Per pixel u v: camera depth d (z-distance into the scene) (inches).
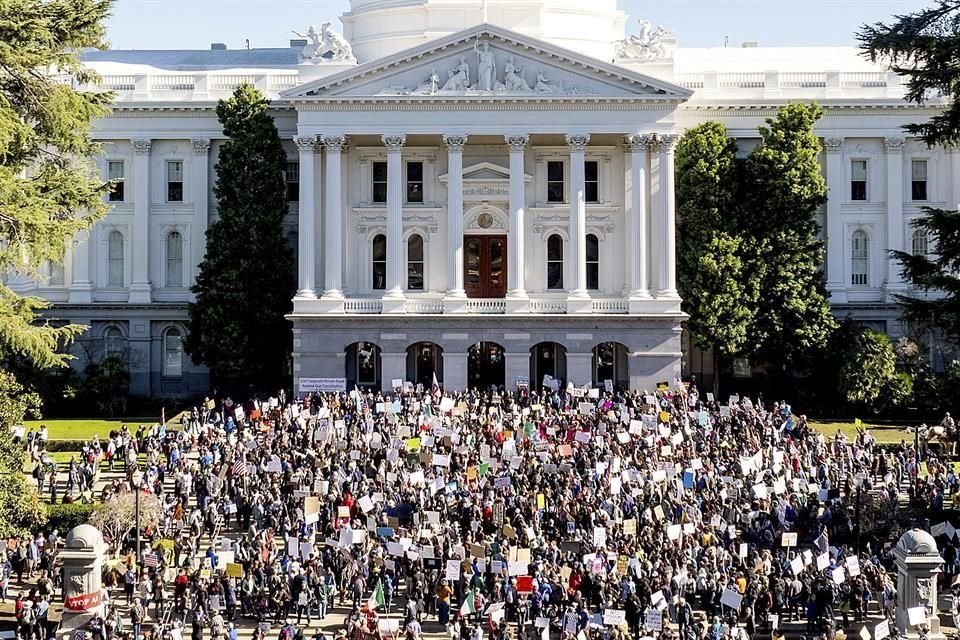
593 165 3978.8
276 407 3137.3
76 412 3853.3
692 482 2282.2
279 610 1971.0
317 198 3850.9
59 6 2246.6
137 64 4547.2
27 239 1995.6
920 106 4045.3
